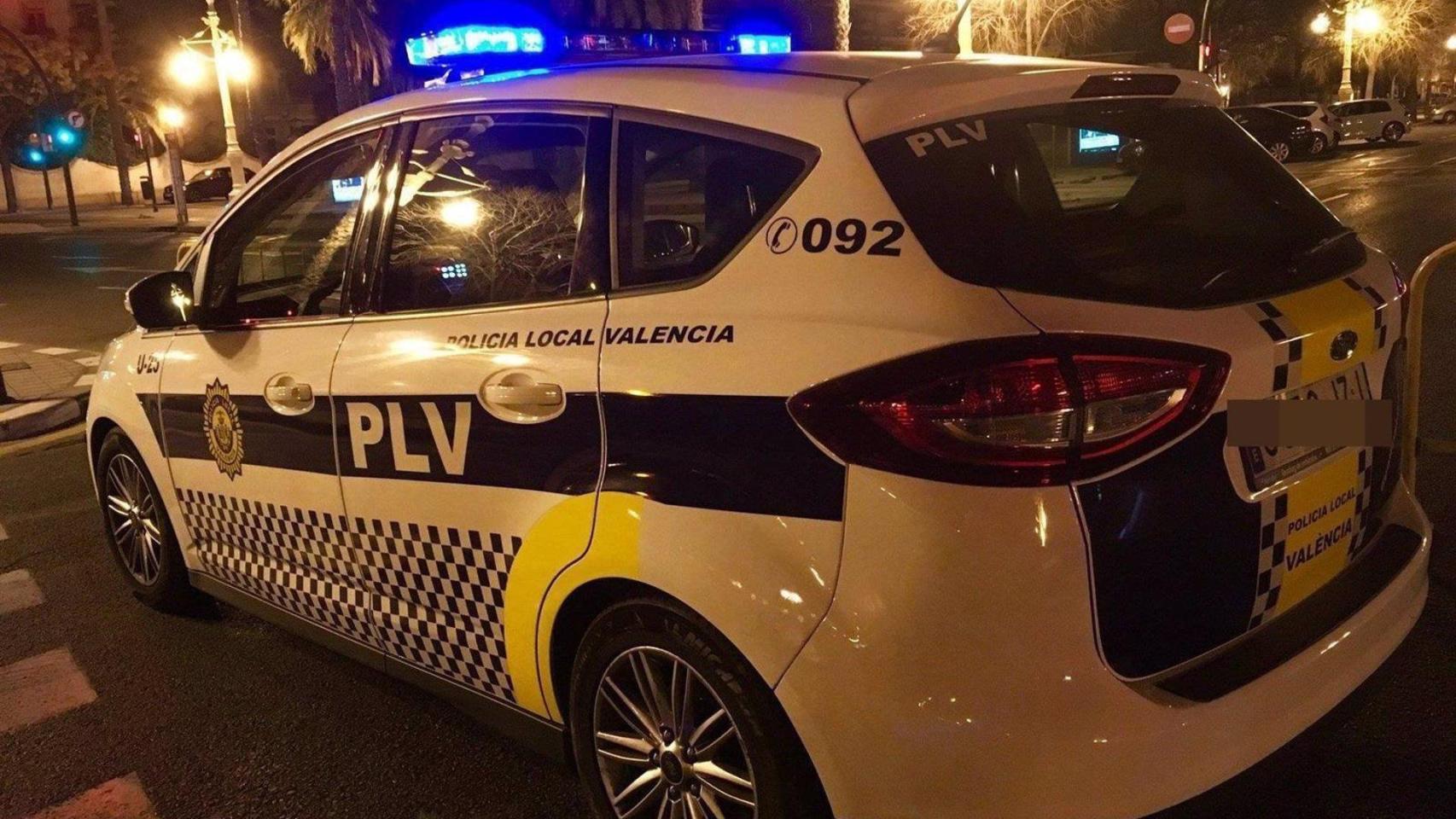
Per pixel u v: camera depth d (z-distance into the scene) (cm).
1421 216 1451
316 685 378
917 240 206
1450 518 432
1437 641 343
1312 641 221
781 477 208
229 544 380
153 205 3900
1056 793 190
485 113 291
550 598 254
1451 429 543
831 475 202
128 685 385
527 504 256
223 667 395
